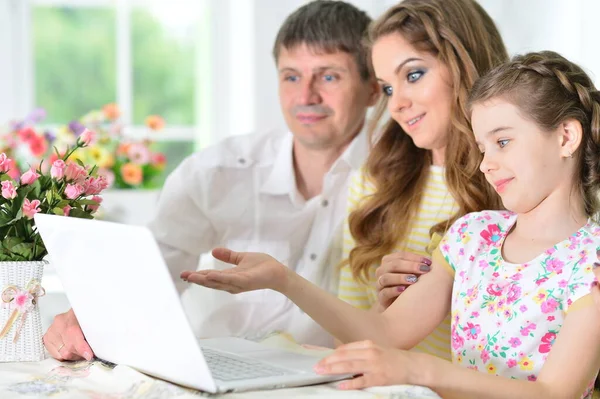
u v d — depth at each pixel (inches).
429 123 67.8
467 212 68.0
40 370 49.5
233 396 41.4
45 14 159.2
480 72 67.3
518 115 51.6
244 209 86.0
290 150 85.7
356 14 81.0
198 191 85.4
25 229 52.5
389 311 59.0
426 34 66.8
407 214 72.7
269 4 146.3
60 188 54.0
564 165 52.4
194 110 165.0
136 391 42.9
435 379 45.0
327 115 80.4
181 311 39.3
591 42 103.7
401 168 73.8
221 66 162.4
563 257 52.0
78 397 42.0
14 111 158.2
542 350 51.4
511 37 116.7
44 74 159.9
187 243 86.6
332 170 82.6
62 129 138.7
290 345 57.1
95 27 161.2
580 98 52.7
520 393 45.9
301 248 86.6
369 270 74.7
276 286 52.6
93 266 44.3
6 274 51.5
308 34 78.7
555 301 51.2
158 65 163.3
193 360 40.9
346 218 78.9
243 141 89.2
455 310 56.6
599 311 48.8
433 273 60.6
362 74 80.4
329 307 54.9
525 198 52.4
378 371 44.0
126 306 43.3
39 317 53.0
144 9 162.2
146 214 137.6
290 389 43.1
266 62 147.0
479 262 56.9
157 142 163.8
